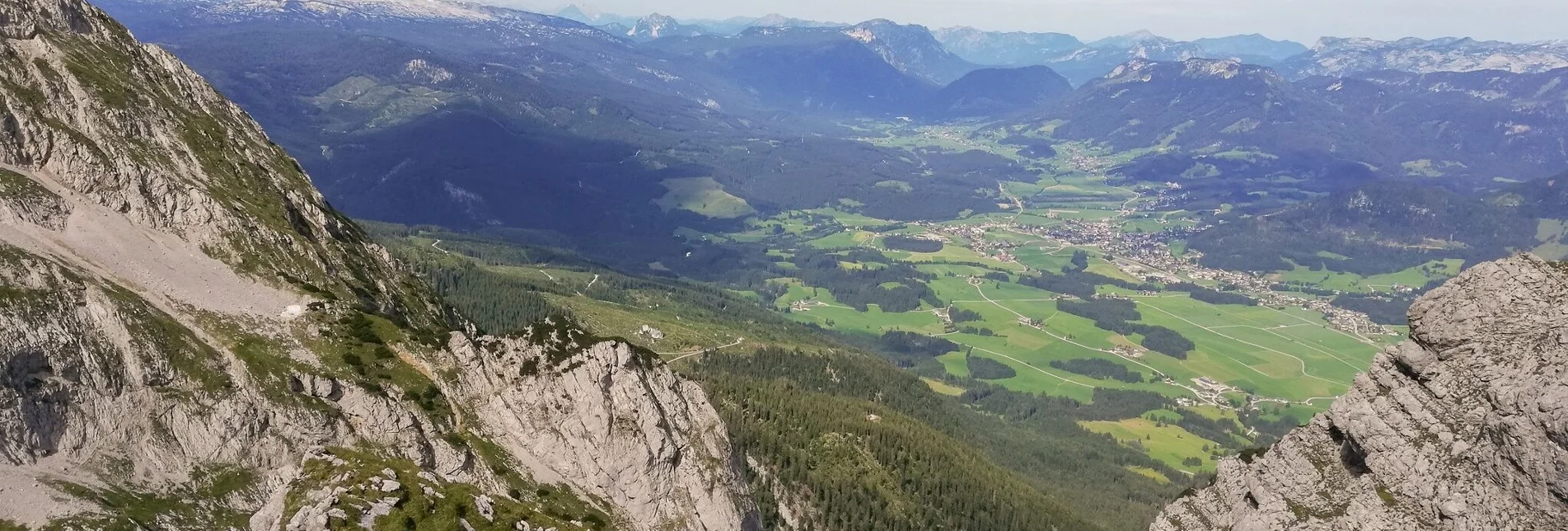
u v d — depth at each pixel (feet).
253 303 463.42
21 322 349.61
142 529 328.29
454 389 458.09
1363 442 330.34
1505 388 295.28
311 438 400.47
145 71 609.83
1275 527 338.75
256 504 371.35
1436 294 331.57
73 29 574.97
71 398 353.10
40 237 428.97
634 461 446.19
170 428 372.58
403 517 360.28
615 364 465.47
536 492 421.59
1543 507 276.82
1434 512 303.89
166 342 396.37
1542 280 312.71
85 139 487.61
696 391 506.89
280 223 554.05
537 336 481.87
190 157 552.00
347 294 531.91
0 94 474.90
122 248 453.17
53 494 323.57
